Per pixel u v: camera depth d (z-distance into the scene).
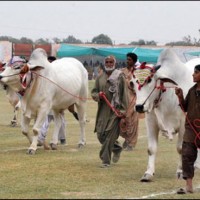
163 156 11.66
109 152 10.22
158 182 8.88
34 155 11.69
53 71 12.43
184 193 7.93
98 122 10.27
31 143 12.40
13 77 11.88
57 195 7.78
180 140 9.13
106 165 10.24
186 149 8.05
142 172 9.81
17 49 42.53
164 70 8.91
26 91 11.95
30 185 8.52
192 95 8.13
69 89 12.75
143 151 12.56
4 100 29.30
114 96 10.05
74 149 12.75
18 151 12.30
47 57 13.22
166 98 8.89
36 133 11.96
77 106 13.18
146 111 8.74
